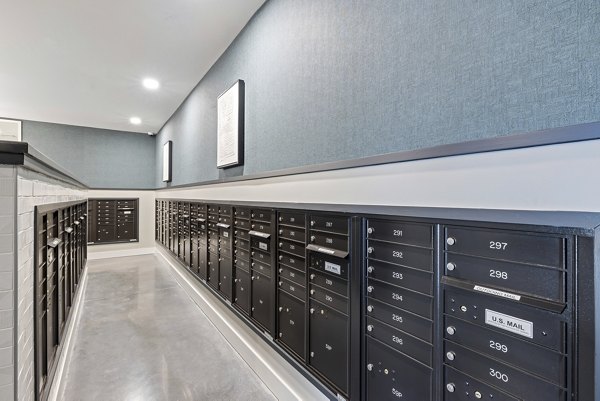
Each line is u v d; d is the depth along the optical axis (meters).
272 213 1.73
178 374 1.91
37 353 1.08
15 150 0.84
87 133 5.99
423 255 0.90
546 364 0.63
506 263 0.70
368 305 1.09
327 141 1.46
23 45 2.80
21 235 0.90
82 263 3.45
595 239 0.56
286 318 1.61
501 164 0.73
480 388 0.75
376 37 1.18
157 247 5.85
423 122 1.00
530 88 0.75
